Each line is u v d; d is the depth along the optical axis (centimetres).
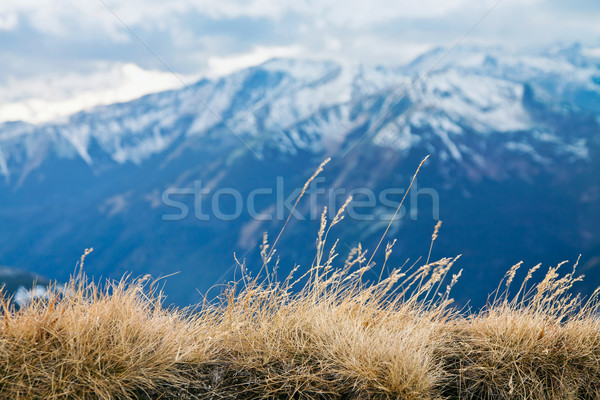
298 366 324
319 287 369
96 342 305
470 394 326
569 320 387
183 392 301
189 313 359
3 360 288
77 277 336
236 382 312
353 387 309
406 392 304
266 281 360
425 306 382
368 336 343
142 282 352
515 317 378
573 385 337
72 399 279
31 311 316
